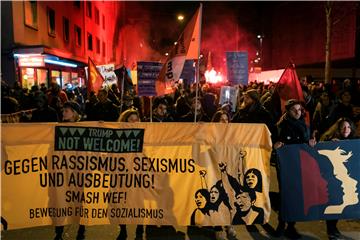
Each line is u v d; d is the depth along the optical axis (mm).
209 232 5430
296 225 5746
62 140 4867
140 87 6484
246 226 5703
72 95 12148
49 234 5328
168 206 5020
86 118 9391
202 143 5027
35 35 21031
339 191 5273
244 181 5078
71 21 29078
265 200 5105
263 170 5098
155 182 5008
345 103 8320
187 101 10547
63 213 4922
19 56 17125
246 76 9266
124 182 4973
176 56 5613
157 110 7473
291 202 5211
